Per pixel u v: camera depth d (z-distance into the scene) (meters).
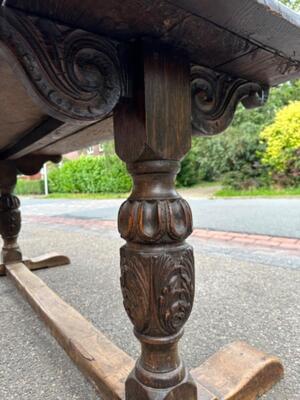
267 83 0.71
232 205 4.77
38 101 0.45
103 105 0.48
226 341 1.03
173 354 0.62
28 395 0.82
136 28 0.45
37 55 0.41
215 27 0.45
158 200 0.56
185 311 0.60
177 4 0.39
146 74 0.50
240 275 1.68
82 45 0.45
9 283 1.73
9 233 1.88
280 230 2.73
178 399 0.62
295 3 6.96
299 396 0.76
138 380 0.63
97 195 9.57
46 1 0.38
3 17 0.39
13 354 1.02
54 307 1.20
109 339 1.06
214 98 0.64
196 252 2.19
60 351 1.03
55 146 1.48
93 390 0.83
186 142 0.57
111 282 1.69
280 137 6.14
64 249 2.55
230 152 7.07
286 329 1.09
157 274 0.56
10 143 1.52
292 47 0.53
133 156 0.56
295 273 1.67
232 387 0.73
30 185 12.66
